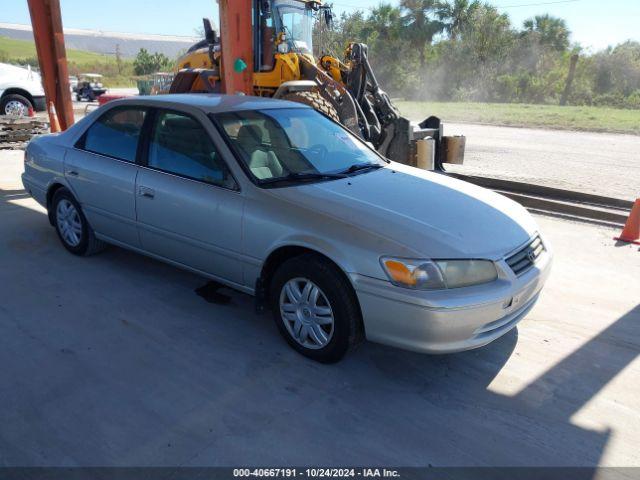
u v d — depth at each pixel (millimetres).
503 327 3260
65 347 3545
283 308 3543
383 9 45500
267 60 9406
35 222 6199
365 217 3262
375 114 8984
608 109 27812
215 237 3789
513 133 17016
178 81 10156
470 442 2779
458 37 44469
